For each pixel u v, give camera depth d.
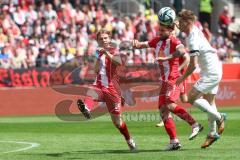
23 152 23.92
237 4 74.50
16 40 53.31
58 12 58.94
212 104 24.05
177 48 22.66
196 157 21.16
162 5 67.31
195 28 22.91
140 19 61.78
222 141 26.25
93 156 22.20
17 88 49.50
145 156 21.70
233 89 55.78
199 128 23.30
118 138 28.94
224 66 58.06
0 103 48.91
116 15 66.25
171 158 21.02
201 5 68.25
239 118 40.69
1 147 25.83
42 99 50.03
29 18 56.56
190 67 22.66
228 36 67.75
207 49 23.06
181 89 26.48
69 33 56.91
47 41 55.06
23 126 37.34
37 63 52.47
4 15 54.53
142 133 30.78
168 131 23.23
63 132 32.75
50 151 24.16
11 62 51.03
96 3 63.69
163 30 23.03
